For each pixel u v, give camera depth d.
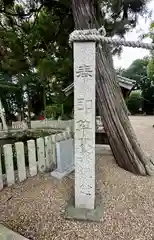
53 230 1.48
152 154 3.92
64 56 4.84
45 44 4.92
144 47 1.57
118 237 1.39
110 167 2.89
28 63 5.68
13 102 10.57
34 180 2.42
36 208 1.79
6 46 5.01
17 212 1.73
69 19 3.95
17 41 4.84
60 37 4.44
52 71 5.08
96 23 2.71
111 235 1.41
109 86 2.85
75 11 2.68
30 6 4.06
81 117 1.68
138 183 2.36
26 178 2.47
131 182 2.38
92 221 1.58
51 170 2.82
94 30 1.57
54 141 2.97
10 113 10.35
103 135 4.91
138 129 8.78
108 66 2.88
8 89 9.24
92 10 2.65
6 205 1.84
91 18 2.62
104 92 2.86
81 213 1.68
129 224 1.54
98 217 1.62
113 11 3.44
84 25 2.61
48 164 2.82
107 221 1.58
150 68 10.59
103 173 2.64
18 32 5.01
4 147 2.21
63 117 8.55
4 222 1.59
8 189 2.17
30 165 2.54
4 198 1.97
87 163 1.72
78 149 1.72
